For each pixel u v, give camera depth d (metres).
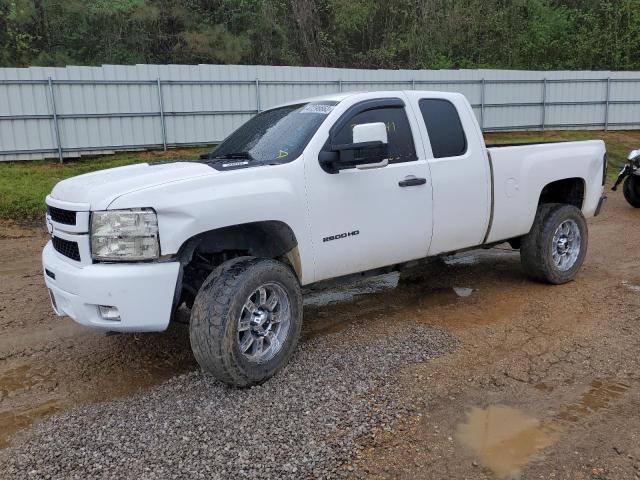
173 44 28.34
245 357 3.70
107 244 3.51
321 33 31.39
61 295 3.75
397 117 4.82
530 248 5.91
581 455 3.06
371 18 32.22
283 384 3.80
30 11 25.19
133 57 27.16
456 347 4.45
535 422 3.38
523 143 6.09
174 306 3.66
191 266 4.12
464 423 3.37
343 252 4.40
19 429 3.42
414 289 6.09
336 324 5.04
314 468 2.92
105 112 16.58
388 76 20.19
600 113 23.81
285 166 4.06
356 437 3.19
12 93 15.45
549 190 6.41
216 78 17.77
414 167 4.79
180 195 3.57
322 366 4.08
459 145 5.18
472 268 6.88
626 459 3.02
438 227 5.01
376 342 4.54
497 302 5.56
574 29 33.44
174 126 17.59
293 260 4.19
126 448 3.11
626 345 4.43
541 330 4.79
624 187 11.43
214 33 28.30
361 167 4.19
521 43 32.41
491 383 3.87
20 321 5.37
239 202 3.76
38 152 15.97
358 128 4.13
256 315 3.84
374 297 5.84
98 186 3.69
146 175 3.80
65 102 16.05
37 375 4.20
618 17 31.31
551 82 22.89
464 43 32.34
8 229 10.34
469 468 2.95
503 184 5.46
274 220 3.97
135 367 4.30
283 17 31.41
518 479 2.87
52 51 26.09
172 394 3.73
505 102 22.53
